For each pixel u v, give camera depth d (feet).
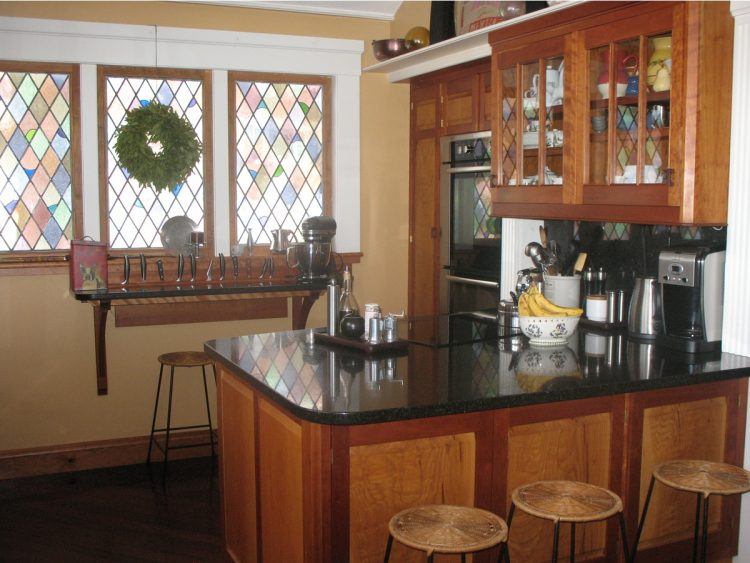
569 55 9.98
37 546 11.12
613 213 9.54
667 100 8.87
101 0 14.14
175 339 15.07
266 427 8.33
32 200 14.17
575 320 10.03
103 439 14.70
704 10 8.50
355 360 9.09
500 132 11.37
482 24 11.85
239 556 9.57
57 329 14.25
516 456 7.90
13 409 14.12
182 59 14.71
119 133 13.62
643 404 8.50
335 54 15.92
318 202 16.34
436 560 7.69
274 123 15.79
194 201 15.29
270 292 14.37
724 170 9.02
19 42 13.67
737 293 9.32
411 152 16.16
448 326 11.37
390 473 7.32
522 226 12.37
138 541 11.30
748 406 9.20
